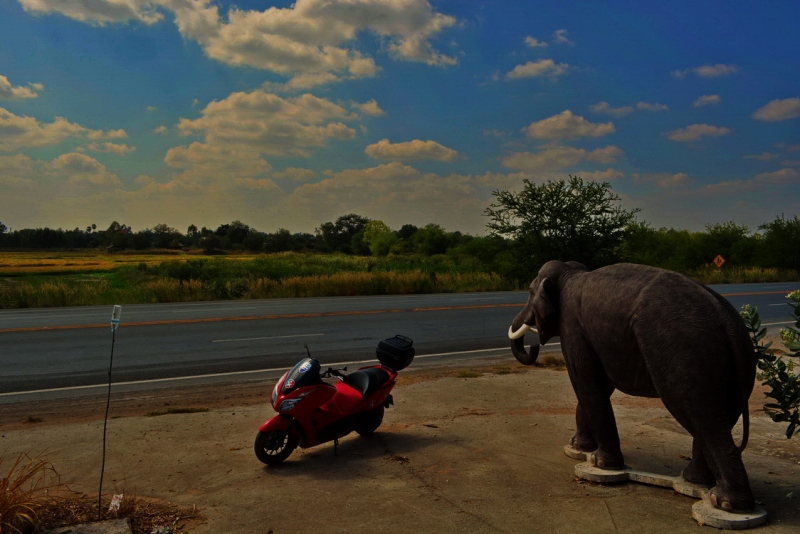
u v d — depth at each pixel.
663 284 4.35
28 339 13.55
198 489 4.84
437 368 10.69
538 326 5.43
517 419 6.99
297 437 5.67
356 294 27.88
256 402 7.98
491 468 5.29
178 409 7.41
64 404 8.00
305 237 158.38
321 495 4.68
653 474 4.84
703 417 4.02
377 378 6.39
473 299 24.45
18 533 3.72
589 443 5.52
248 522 4.16
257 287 26.62
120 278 46.16
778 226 47.72
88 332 14.60
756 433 6.38
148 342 13.21
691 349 4.02
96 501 4.55
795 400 4.83
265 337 13.95
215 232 146.25
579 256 30.00
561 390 8.59
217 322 16.53
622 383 4.65
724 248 49.81
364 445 6.11
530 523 4.08
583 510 4.29
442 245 85.56
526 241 31.11
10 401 8.19
